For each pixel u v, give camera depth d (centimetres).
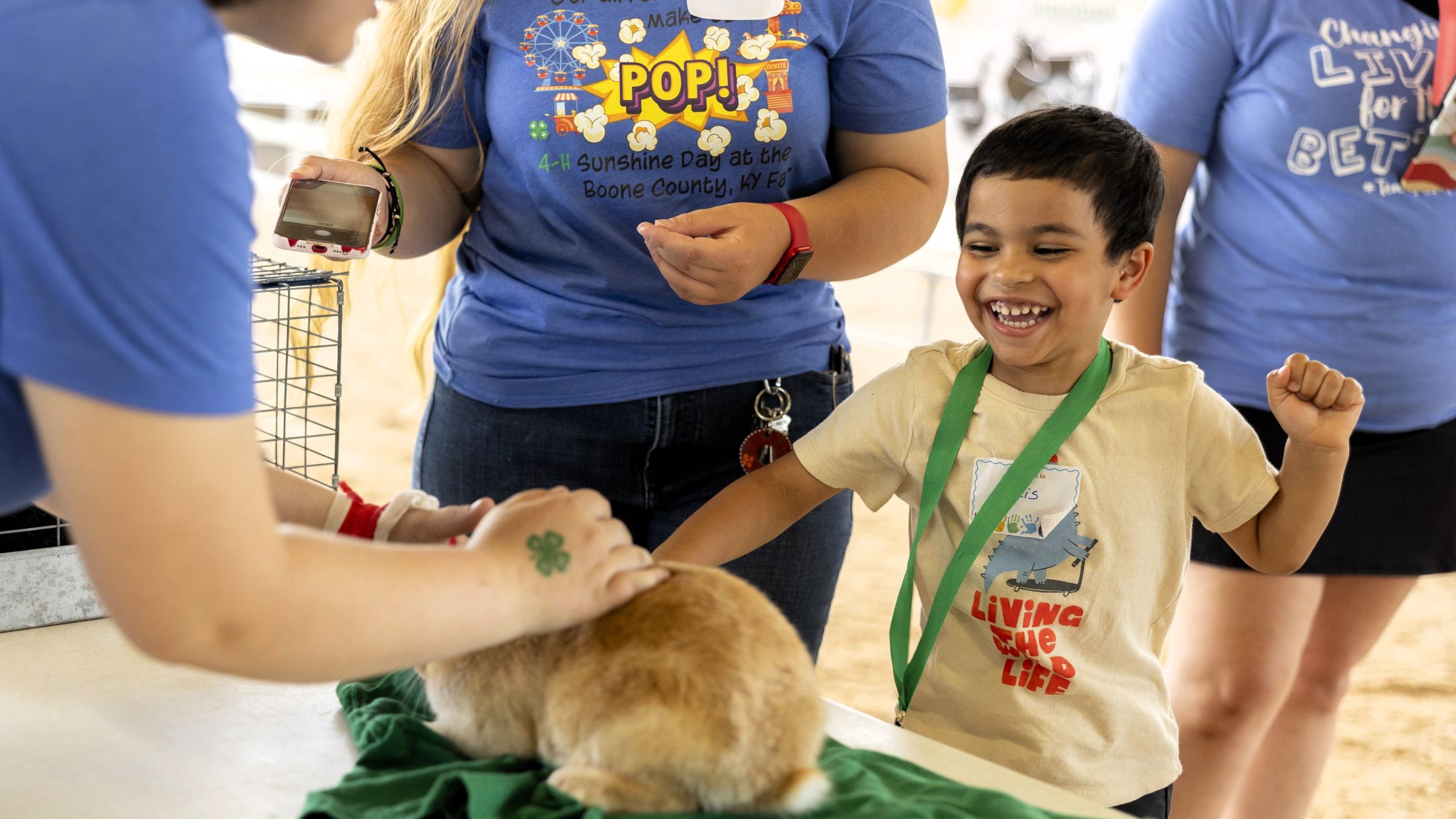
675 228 146
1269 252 208
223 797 106
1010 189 144
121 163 68
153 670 130
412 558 87
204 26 74
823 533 173
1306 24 198
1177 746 158
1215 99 210
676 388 167
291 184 155
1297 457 148
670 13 157
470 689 106
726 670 97
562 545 96
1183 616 225
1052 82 631
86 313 69
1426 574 220
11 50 68
